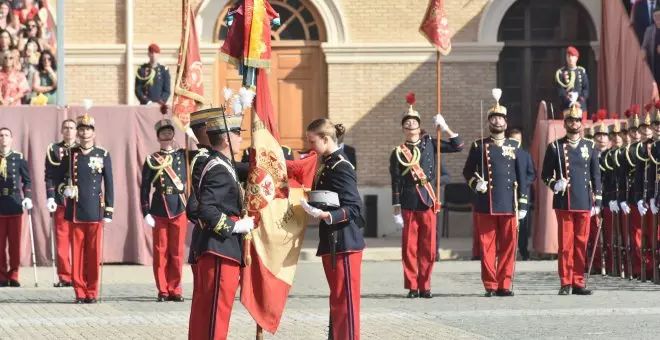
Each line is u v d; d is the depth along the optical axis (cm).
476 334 1391
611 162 2180
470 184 1869
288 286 1176
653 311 1616
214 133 1096
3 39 2480
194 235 1105
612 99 2798
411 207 1822
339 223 1200
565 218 1862
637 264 2134
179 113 1833
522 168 1862
